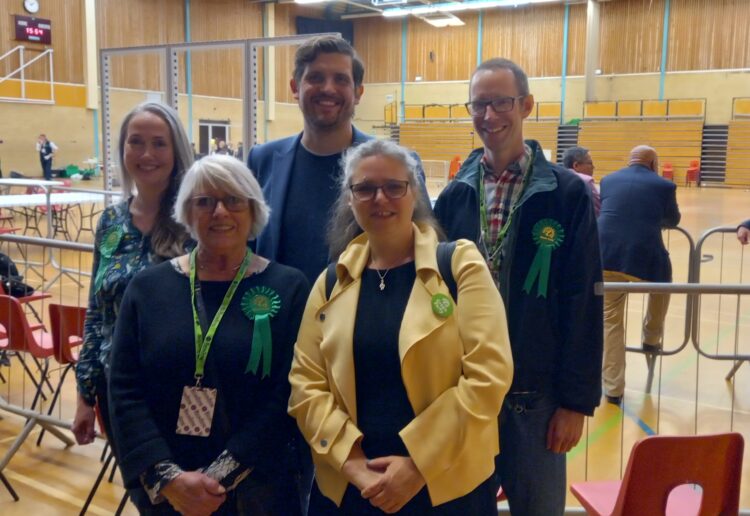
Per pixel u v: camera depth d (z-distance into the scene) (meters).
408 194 1.82
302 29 25.86
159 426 1.86
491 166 2.22
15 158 18.34
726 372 5.11
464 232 2.20
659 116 22.61
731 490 1.98
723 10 21.52
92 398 2.29
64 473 3.52
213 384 1.83
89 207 14.66
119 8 20.17
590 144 23.42
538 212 2.09
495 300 1.76
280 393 1.87
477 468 1.72
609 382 4.44
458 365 1.74
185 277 1.93
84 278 8.17
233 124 23.36
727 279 8.37
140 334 1.88
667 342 5.93
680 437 1.91
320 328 1.85
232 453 1.80
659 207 4.43
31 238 4.05
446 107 25.84
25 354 5.21
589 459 3.74
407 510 1.75
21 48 17.59
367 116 27.75
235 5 23.17
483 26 25.14
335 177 2.33
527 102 2.17
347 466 1.72
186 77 21.78
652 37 22.61
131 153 2.19
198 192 1.88
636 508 1.96
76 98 19.53
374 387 1.77
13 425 4.11
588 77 23.48
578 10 23.58
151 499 1.80
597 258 2.07
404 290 1.81
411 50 26.55
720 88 21.88
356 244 1.92
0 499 3.25
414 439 1.68
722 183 22.11
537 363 2.07
